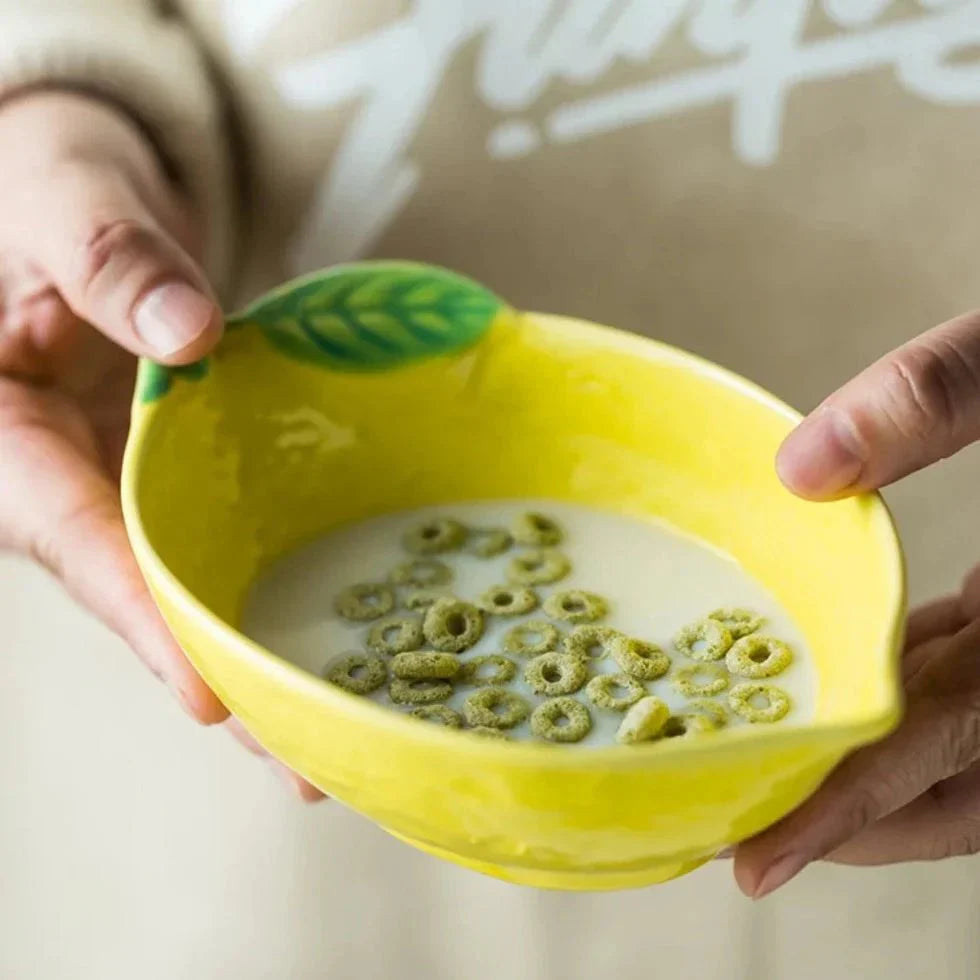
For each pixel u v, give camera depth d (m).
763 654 0.49
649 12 0.65
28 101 0.64
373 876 0.81
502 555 0.53
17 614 0.82
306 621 0.51
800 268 0.68
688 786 0.42
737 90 0.65
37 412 0.59
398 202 0.69
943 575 0.72
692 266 0.68
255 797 0.81
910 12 0.64
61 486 0.56
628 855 0.43
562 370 0.54
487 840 0.43
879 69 0.65
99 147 0.61
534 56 0.66
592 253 0.68
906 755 0.49
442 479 0.55
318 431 0.54
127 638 0.54
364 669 0.49
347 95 0.67
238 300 0.74
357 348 0.54
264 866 0.82
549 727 0.47
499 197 0.68
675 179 0.67
